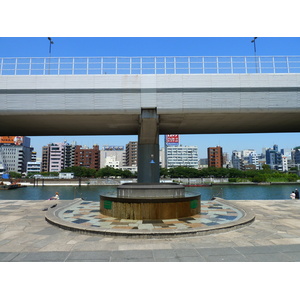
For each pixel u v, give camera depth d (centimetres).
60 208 1553
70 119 2709
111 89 2461
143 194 1339
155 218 1213
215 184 10256
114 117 2642
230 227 1020
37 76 2455
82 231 971
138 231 914
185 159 16962
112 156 16400
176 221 1172
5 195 6072
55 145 16112
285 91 2464
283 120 2866
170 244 826
